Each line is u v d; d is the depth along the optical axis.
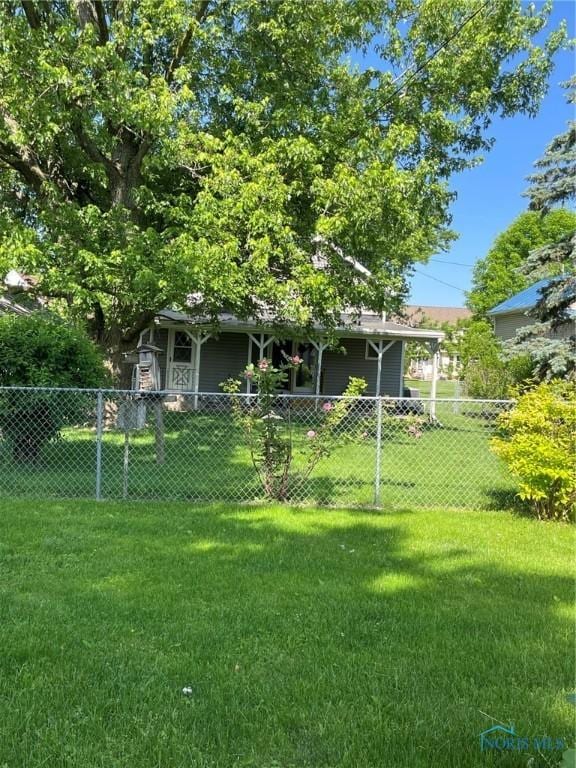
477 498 7.49
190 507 6.44
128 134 12.05
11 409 7.93
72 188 13.31
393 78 13.50
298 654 3.20
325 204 10.93
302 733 2.50
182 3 10.61
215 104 12.78
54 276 10.21
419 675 3.01
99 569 4.39
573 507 6.31
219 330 16.12
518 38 13.30
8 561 4.52
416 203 12.48
